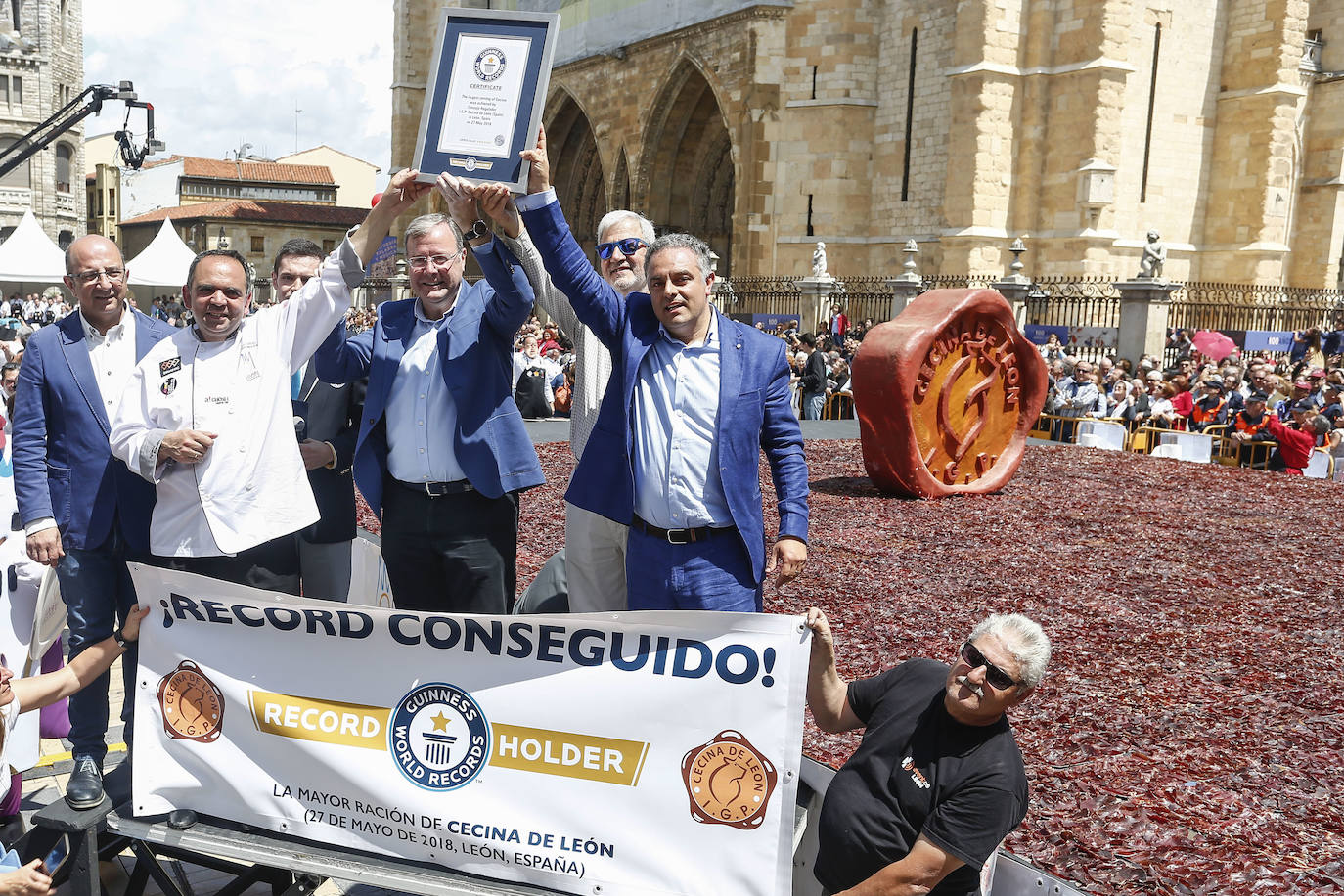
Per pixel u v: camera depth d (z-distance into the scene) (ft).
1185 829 12.30
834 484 36.96
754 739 9.98
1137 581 23.72
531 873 10.51
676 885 10.19
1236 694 16.69
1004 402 35.63
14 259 78.13
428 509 13.58
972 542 27.68
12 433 13.61
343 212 194.29
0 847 10.27
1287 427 41.86
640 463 11.82
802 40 99.96
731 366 11.64
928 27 92.94
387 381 13.61
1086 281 84.43
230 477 11.86
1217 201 102.73
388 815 10.81
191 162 218.59
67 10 192.13
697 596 11.80
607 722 10.30
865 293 95.50
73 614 13.93
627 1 121.60
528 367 50.93
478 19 11.92
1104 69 83.92
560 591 16.26
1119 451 46.39
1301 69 110.22
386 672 10.77
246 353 12.05
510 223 12.21
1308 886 11.03
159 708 11.30
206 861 12.14
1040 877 11.03
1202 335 78.13
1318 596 22.57
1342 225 112.47
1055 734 15.11
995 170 88.22
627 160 123.13
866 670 17.46
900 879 9.68
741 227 105.91
